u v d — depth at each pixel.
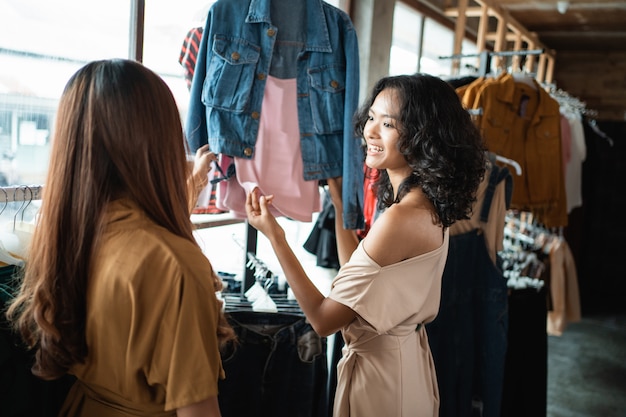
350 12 3.09
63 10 1.67
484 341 2.36
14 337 1.26
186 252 0.94
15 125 1.58
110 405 0.99
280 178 1.83
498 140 2.90
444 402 2.27
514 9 4.78
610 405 3.62
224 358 1.62
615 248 6.46
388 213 1.40
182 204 1.03
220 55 1.70
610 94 6.74
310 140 1.83
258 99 1.76
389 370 1.45
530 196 3.11
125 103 0.94
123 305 0.91
